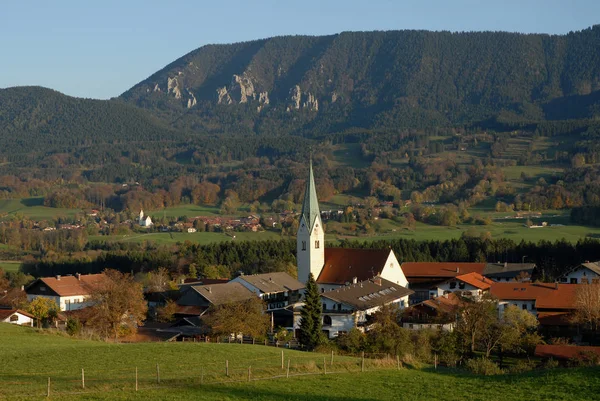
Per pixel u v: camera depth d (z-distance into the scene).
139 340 141.50
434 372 92.31
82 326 143.88
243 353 97.56
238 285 182.62
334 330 158.00
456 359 116.88
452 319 142.75
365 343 122.19
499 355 128.25
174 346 102.25
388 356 104.19
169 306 168.25
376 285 183.88
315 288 136.62
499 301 164.62
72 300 199.88
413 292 192.62
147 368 87.19
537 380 83.25
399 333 122.19
